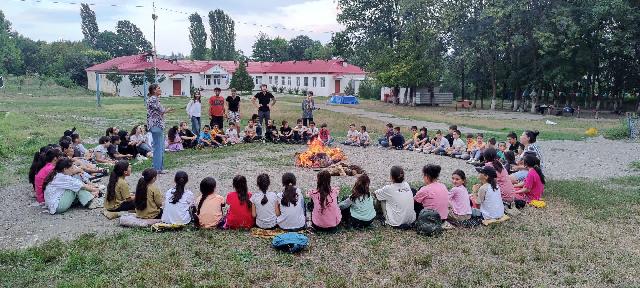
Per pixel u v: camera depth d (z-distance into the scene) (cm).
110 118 2697
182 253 632
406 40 4206
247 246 662
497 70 3994
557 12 3291
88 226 752
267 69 7338
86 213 824
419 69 4119
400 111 3788
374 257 627
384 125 2573
